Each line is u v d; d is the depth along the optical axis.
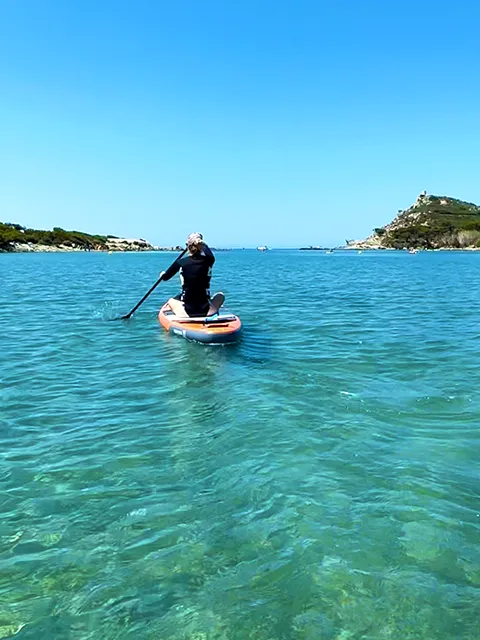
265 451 4.39
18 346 8.92
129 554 3.02
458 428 4.88
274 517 3.37
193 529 3.26
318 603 2.61
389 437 4.68
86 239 152.62
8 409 5.56
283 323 11.41
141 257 89.00
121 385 6.47
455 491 3.68
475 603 2.59
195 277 9.38
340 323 11.38
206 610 2.59
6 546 3.10
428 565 2.88
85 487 3.80
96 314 13.05
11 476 3.98
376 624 2.47
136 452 4.41
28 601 2.66
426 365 7.34
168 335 9.84
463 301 16.25
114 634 2.45
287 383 6.46
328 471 4.01
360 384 6.39
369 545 3.06
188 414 5.36
